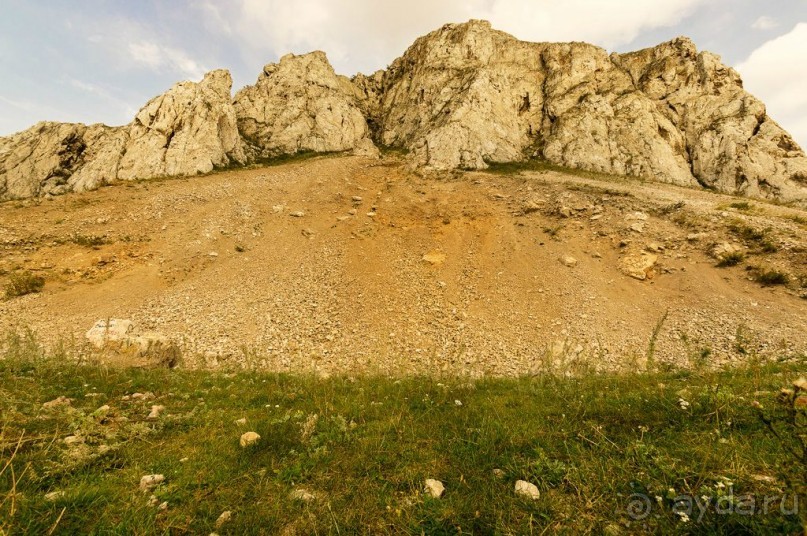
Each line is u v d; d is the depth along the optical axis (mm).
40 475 3633
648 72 55875
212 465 4105
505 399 6582
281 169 42031
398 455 4250
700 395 5359
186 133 42062
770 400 4848
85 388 7309
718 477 3139
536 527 2881
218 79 59844
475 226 25812
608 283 18266
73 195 30031
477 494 3383
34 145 45875
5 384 6805
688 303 15992
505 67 59469
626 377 7867
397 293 18828
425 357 14000
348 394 7418
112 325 10906
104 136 48656
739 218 21109
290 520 3139
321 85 60719
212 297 17562
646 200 26109
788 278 15742
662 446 3895
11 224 23297
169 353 11141
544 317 16391
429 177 38625
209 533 3010
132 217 25562
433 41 62406
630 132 47812
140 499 3314
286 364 13133
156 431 5184
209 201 28938
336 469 3969
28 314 15406
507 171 42406
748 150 44188
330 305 17516
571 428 4645
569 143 48219
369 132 63812
